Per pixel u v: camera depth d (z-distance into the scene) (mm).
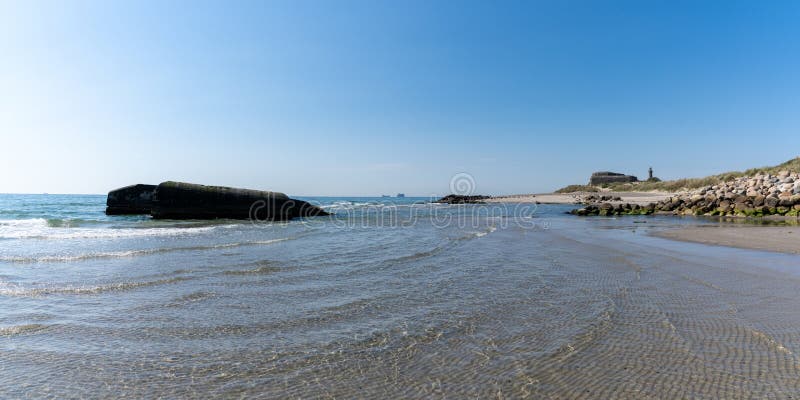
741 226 19562
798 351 4145
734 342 4418
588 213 33281
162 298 6133
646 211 32688
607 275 8070
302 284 7168
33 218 21094
